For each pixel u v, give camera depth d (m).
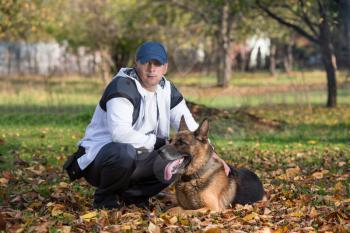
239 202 6.76
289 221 6.08
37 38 38.00
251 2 22.02
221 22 30.73
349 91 31.50
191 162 6.43
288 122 19.19
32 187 8.15
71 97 26.30
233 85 38.78
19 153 11.98
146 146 6.48
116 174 6.60
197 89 32.75
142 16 33.09
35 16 25.23
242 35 30.45
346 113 22.08
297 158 11.32
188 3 30.91
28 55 35.38
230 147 13.11
